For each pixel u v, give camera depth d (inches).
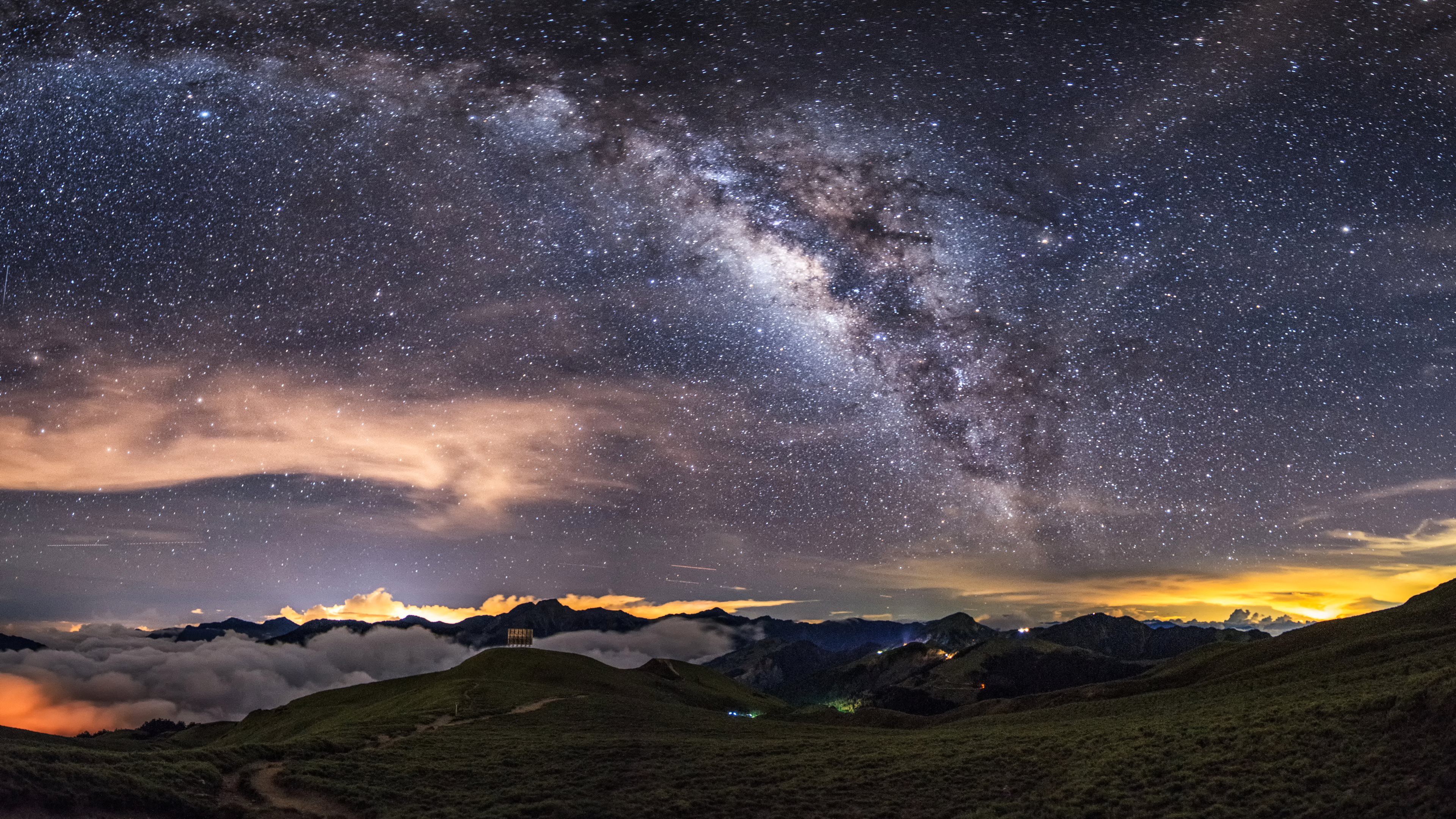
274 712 5098.4
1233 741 1764.3
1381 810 1320.1
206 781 1868.8
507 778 2149.4
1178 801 1525.6
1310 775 1487.5
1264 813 1405.0
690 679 6043.3
